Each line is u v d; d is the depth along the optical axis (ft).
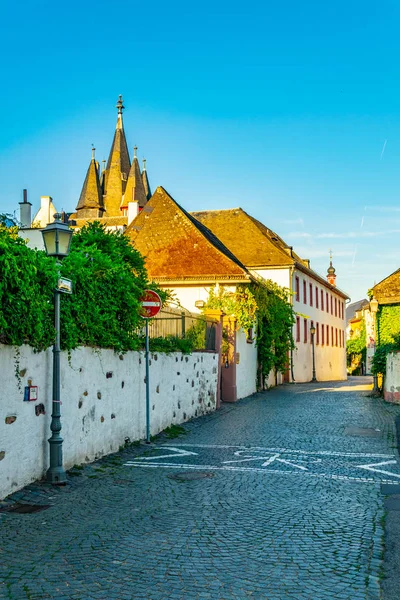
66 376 32.42
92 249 36.63
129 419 41.60
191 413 57.82
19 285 25.67
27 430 28.43
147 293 43.09
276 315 105.70
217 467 34.50
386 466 34.94
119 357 39.91
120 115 289.53
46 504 25.89
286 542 20.66
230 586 16.78
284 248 151.94
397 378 72.18
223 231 146.82
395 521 23.29
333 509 25.23
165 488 29.12
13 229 49.78
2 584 16.84
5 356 26.58
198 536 21.30
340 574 17.66
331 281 254.68
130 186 283.18
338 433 48.26
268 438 45.78
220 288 97.35
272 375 114.42
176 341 54.80
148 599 15.92
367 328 211.61
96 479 31.12
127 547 20.04
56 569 17.99
